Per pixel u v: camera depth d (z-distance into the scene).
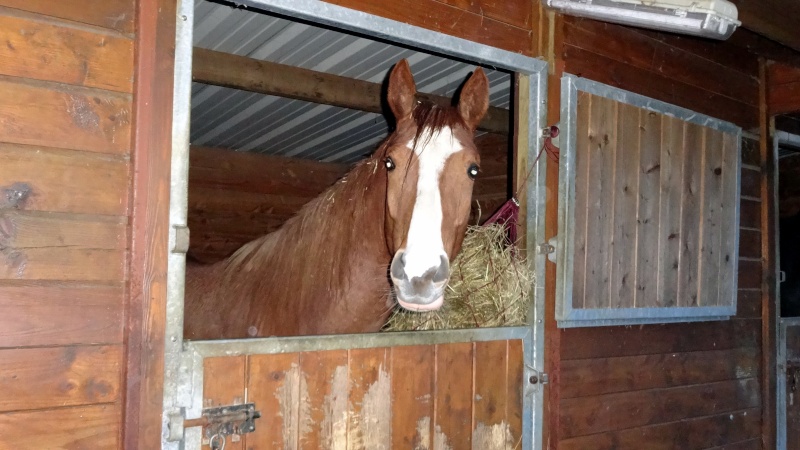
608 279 2.24
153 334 1.30
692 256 2.60
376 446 1.64
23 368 1.19
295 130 3.84
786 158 4.62
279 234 2.03
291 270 1.94
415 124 1.74
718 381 2.82
